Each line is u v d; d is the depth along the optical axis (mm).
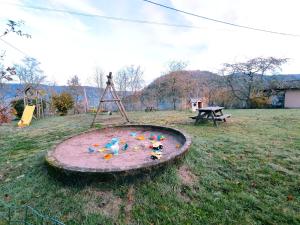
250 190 2117
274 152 3127
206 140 4035
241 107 14594
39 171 2805
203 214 1791
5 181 2684
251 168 2602
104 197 2086
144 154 3148
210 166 2732
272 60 14203
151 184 2244
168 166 2459
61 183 2383
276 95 14641
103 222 1774
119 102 7426
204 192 2125
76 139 4336
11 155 3840
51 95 13852
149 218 1797
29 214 1955
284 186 2141
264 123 5840
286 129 4832
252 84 14602
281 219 1674
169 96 16609
